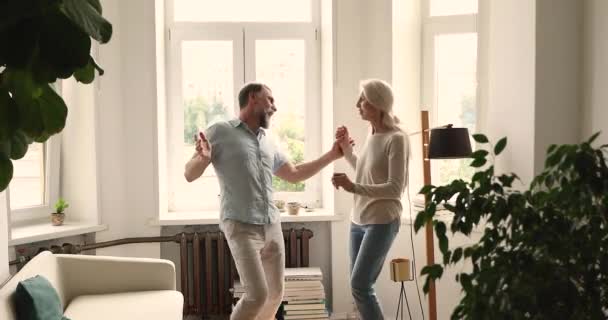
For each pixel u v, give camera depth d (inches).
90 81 26.9
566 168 56.2
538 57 136.1
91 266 138.4
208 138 138.4
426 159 150.8
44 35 23.2
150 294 137.2
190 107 187.0
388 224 133.3
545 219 55.7
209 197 189.6
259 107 139.6
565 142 139.4
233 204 135.3
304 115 189.8
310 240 183.5
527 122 139.0
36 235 153.2
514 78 142.2
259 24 186.7
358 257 136.0
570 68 138.3
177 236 173.3
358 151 175.5
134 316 122.3
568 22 137.3
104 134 168.1
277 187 190.5
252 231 135.7
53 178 170.4
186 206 188.4
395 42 172.6
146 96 170.6
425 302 167.2
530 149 138.6
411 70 177.2
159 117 173.8
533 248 54.6
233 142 136.9
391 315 172.4
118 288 139.8
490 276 54.5
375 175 133.8
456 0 175.6
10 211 153.2
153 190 172.6
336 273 179.6
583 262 53.8
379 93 133.0
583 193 56.1
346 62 174.6
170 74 185.6
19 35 23.0
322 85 187.2
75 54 23.5
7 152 26.5
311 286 164.9
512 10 141.9
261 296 133.6
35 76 23.9
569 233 54.4
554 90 137.7
